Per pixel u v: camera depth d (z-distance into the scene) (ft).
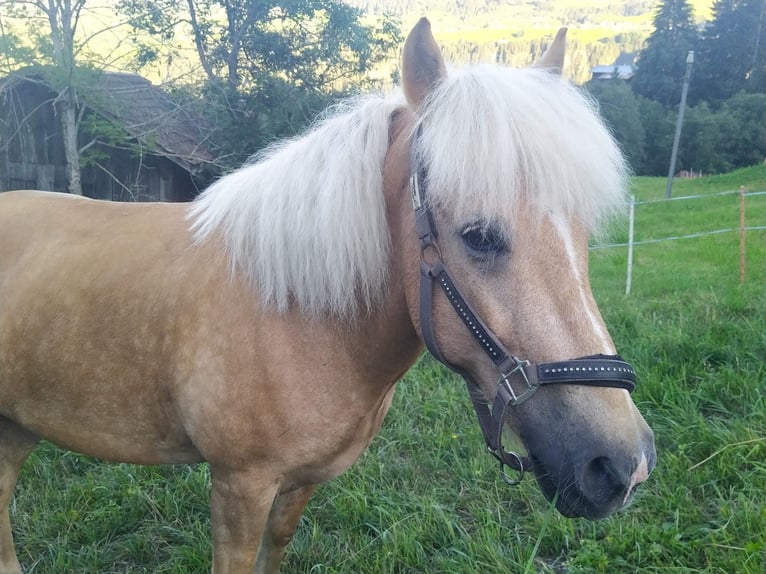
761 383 11.62
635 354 13.26
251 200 5.61
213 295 5.57
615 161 4.68
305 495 6.66
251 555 5.83
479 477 9.60
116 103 27.86
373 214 5.14
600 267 24.63
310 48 35.37
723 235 31.53
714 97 116.37
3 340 6.30
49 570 8.11
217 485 5.74
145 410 5.93
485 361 4.58
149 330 5.74
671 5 120.06
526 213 4.24
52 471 9.98
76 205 6.91
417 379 12.77
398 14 38.17
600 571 7.66
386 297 5.32
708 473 9.26
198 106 31.73
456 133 4.34
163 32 32.22
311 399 5.39
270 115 30.78
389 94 5.78
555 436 4.28
